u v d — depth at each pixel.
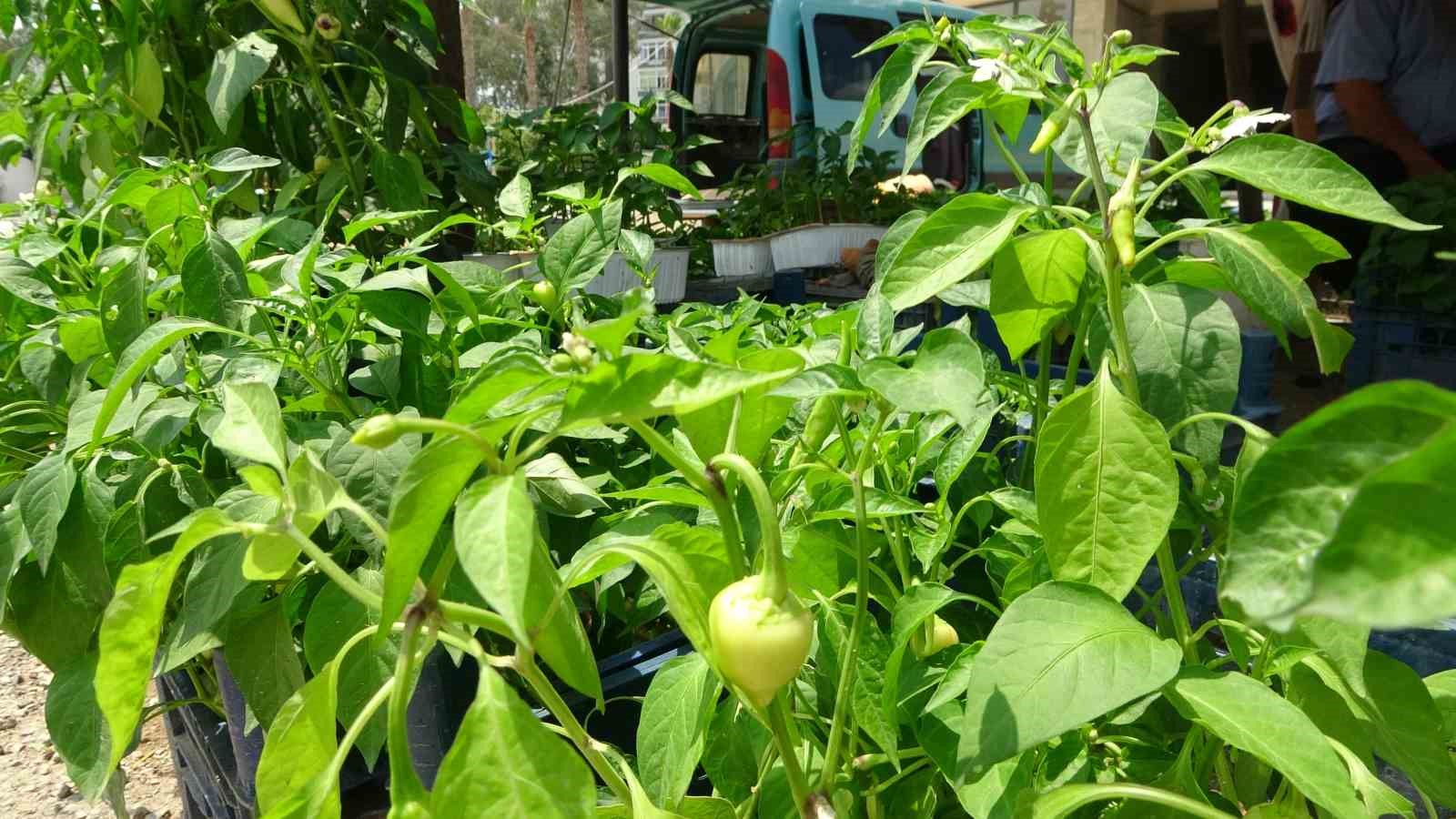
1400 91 3.36
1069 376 1.20
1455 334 3.07
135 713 0.82
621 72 5.71
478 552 0.57
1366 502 0.40
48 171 3.04
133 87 2.59
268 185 2.93
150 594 0.75
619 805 0.87
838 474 1.01
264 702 1.32
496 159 3.76
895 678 0.93
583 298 1.93
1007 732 0.76
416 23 2.93
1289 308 1.00
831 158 4.27
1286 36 4.41
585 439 1.68
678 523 0.83
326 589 1.29
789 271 3.87
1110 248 0.97
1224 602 1.03
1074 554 0.93
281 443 0.77
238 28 2.70
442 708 1.40
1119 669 0.78
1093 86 0.99
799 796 0.81
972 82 1.15
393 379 1.58
